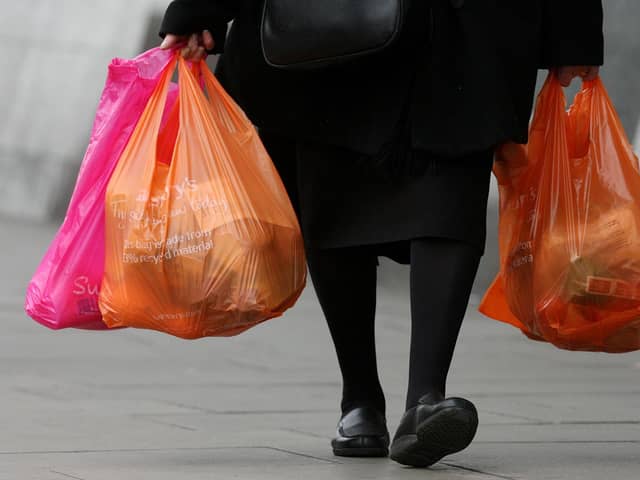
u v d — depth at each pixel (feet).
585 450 33.88
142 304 30.27
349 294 31.94
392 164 29.22
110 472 30.12
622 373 54.80
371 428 32.24
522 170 31.42
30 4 129.70
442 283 29.01
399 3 27.71
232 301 29.68
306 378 51.47
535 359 59.06
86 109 120.57
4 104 129.70
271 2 29.84
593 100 31.89
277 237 30.27
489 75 28.63
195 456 32.73
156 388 47.52
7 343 58.34
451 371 54.65
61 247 31.60
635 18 77.61
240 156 30.91
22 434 36.35
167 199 30.09
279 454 33.06
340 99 29.78
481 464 31.22
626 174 31.14
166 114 32.09
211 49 32.01
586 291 30.27
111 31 119.85
